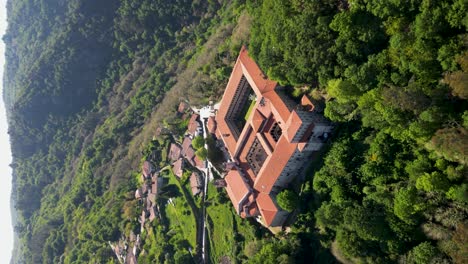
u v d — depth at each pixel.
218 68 143.50
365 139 93.00
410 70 75.38
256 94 114.75
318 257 101.75
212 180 142.00
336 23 83.75
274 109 106.81
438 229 77.00
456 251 72.88
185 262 141.62
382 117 83.31
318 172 101.88
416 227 81.38
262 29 105.81
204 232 141.50
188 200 151.12
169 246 153.88
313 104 101.19
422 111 74.81
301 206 108.00
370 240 89.06
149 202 171.62
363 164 92.06
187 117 162.75
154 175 171.38
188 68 180.00
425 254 76.56
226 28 155.50
